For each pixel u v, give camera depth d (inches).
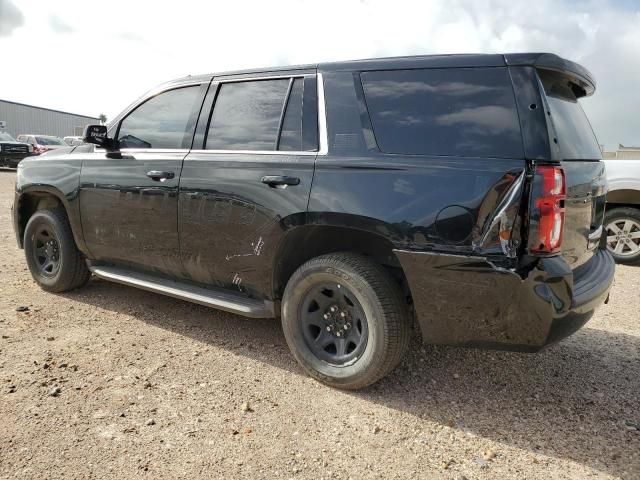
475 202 97.9
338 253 117.6
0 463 88.4
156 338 145.6
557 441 101.7
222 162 131.6
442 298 103.3
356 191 110.0
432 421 107.6
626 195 260.8
